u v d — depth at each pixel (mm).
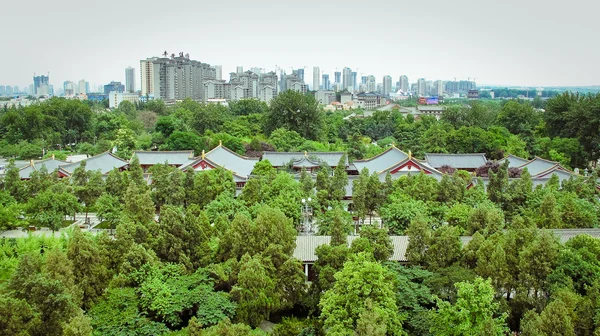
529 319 37156
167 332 38656
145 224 57094
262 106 179500
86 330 33656
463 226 58312
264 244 47312
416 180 70438
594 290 38500
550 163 91562
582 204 62906
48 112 139375
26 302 35750
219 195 67562
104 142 124688
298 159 99625
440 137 114500
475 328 34406
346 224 58406
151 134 136125
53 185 71438
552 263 42031
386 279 40875
